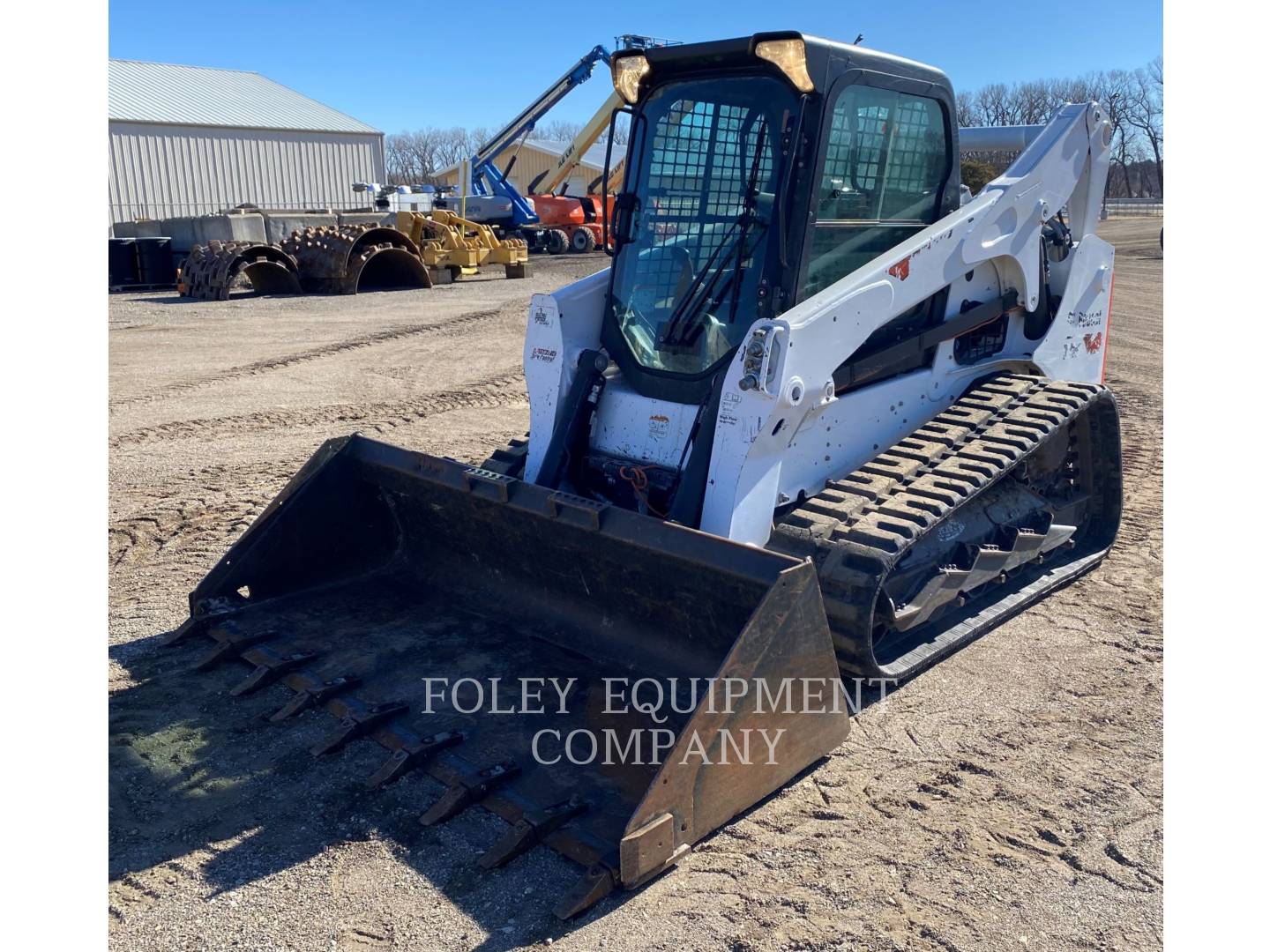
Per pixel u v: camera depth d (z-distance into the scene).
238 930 2.90
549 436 4.68
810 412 4.17
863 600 3.84
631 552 3.89
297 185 37.22
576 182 39.53
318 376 11.37
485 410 9.66
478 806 3.46
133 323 15.60
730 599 3.71
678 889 3.08
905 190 4.66
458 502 4.59
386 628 4.64
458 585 4.98
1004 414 4.87
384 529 5.26
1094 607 5.14
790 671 3.44
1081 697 4.24
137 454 8.10
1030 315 5.45
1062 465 5.53
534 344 4.79
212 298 18.75
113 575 5.59
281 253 19.56
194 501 6.89
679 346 4.45
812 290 4.28
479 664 4.29
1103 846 3.26
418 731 3.81
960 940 2.86
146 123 33.53
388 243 20.56
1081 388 5.17
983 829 3.36
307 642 4.50
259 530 4.86
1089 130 5.30
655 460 4.39
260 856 3.23
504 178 29.84
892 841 3.30
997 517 4.89
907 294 4.43
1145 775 3.66
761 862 3.20
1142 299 17.77
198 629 4.70
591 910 2.99
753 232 4.26
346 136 38.00
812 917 2.95
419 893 3.06
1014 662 4.55
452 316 16.19
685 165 4.49
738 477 3.98
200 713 4.08
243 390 10.59
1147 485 7.18
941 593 4.47
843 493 4.30
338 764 3.71
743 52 4.11
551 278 23.52
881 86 4.32
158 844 3.28
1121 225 37.97
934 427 4.81
